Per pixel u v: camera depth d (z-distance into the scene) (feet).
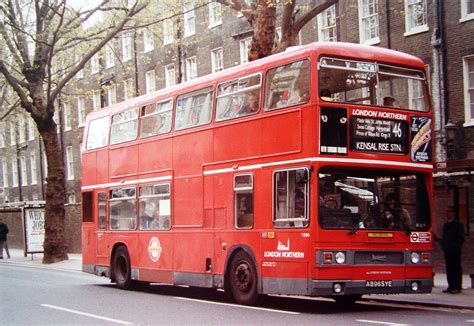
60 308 47.93
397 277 44.34
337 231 42.86
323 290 42.11
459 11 78.13
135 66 146.82
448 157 77.46
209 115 53.98
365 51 45.62
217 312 44.34
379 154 44.55
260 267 46.78
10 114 148.66
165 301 52.80
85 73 164.66
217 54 124.98
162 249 59.00
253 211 47.75
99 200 70.44
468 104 77.05
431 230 46.03
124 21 93.97
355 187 43.96
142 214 62.54
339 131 43.50
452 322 38.24
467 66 77.51
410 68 47.03
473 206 71.15
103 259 69.05
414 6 83.66
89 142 73.20
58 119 182.70
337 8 95.61
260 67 48.60
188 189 55.77
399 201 45.29
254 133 48.34
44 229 117.29
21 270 96.94
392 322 38.24
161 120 60.75
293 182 44.27
